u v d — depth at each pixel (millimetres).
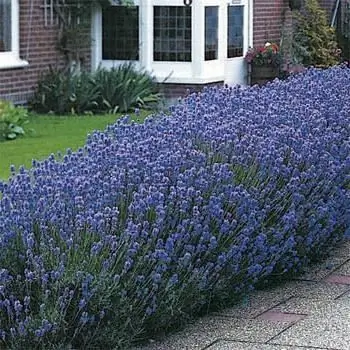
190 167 5848
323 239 6770
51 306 4801
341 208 6879
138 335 5203
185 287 5293
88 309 4895
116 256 4988
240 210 5672
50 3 16188
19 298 4930
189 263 5262
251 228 5684
